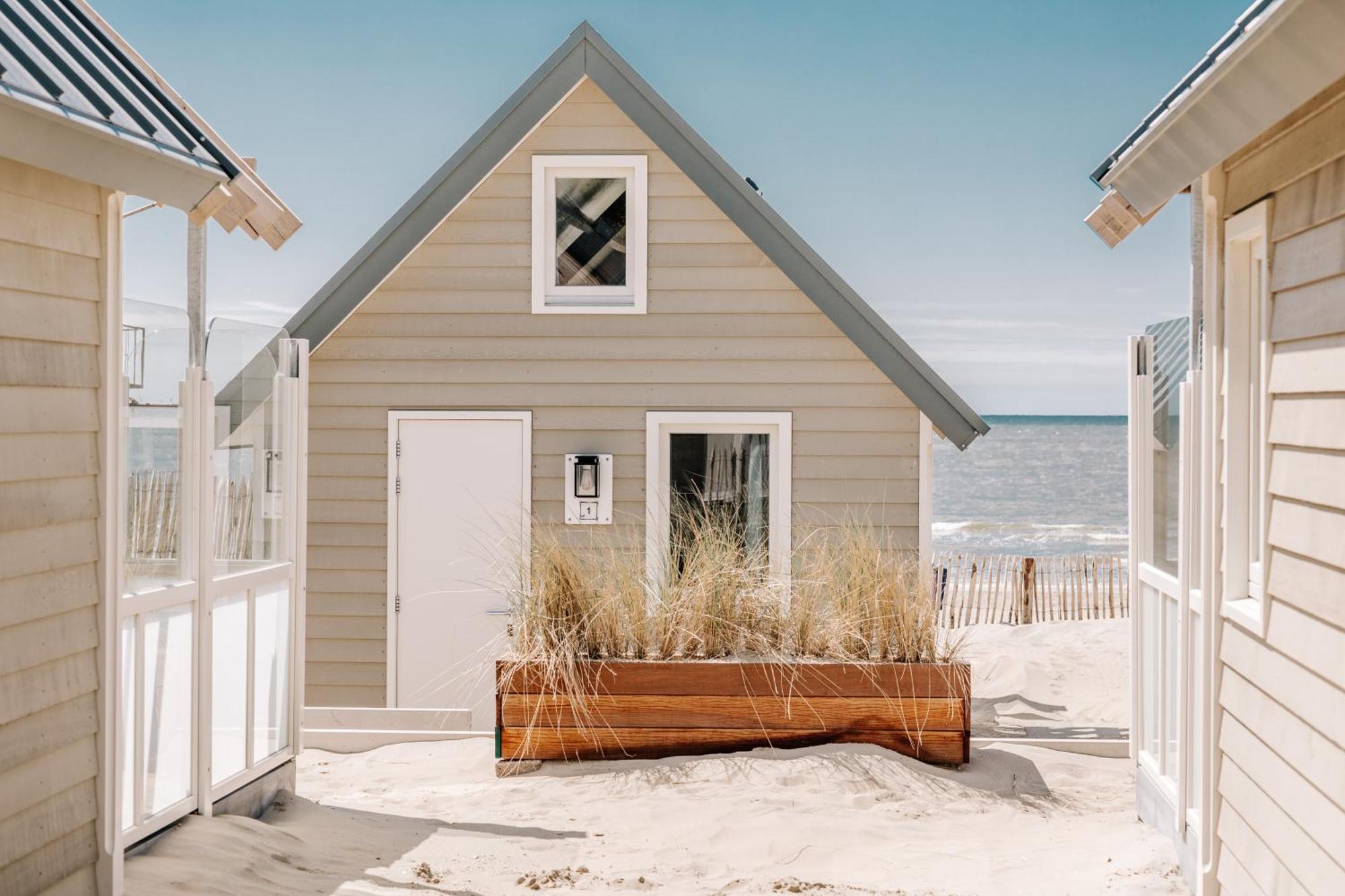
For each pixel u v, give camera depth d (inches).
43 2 169.0
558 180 378.9
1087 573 676.1
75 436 161.6
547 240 374.9
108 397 167.6
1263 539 156.7
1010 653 487.8
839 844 218.5
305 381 257.4
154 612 193.0
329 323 371.6
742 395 369.7
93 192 165.5
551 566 287.4
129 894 168.4
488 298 374.0
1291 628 146.8
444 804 249.1
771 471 372.5
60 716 158.1
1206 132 147.6
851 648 284.5
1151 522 239.3
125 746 185.0
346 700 373.4
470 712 339.6
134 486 187.6
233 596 223.6
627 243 376.2
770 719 275.7
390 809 245.4
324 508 375.6
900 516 365.4
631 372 372.2
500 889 189.8
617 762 273.0
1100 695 399.5
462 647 371.9
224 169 176.7
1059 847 219.3
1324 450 137.5
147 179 160.9
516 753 276.2
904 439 366.3
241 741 227.9
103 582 166.6
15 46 142.6
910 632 283.0
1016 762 287.6
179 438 203.0
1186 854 196.4
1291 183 150.3
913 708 276.1
